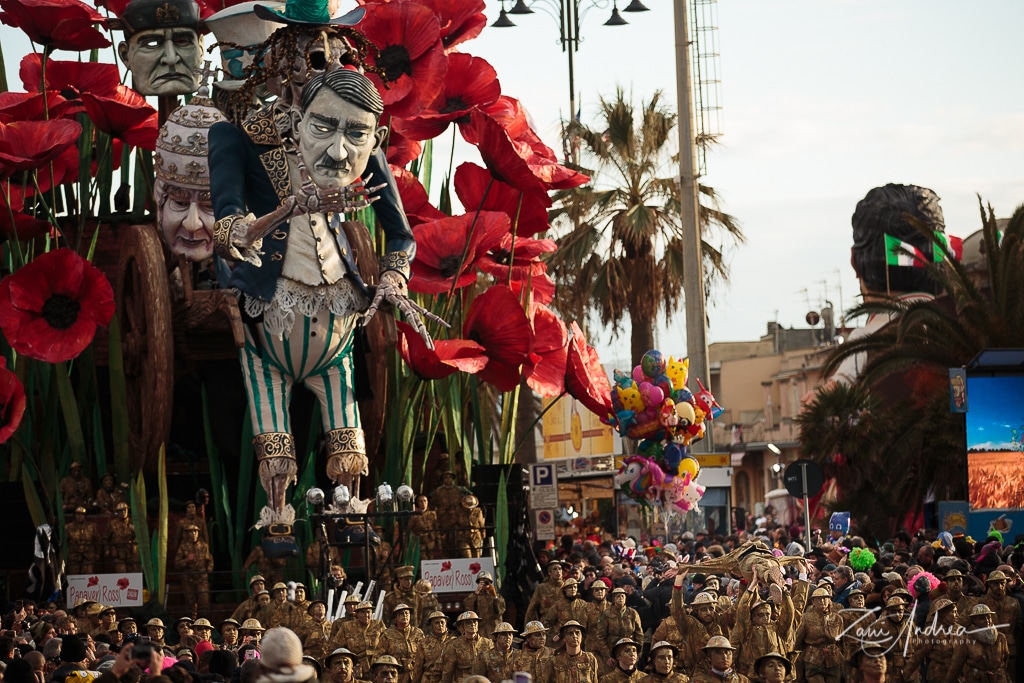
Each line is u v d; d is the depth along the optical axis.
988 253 37.38
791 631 18.05
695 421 29.48
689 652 18.00
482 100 29.39
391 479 25.50
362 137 20.70
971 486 28.20
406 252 22.11
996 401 28.28
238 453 24.50
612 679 16.45
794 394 94.12
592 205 42.25
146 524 22.81
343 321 21.94
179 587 23.30
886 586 19.23
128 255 23.36
